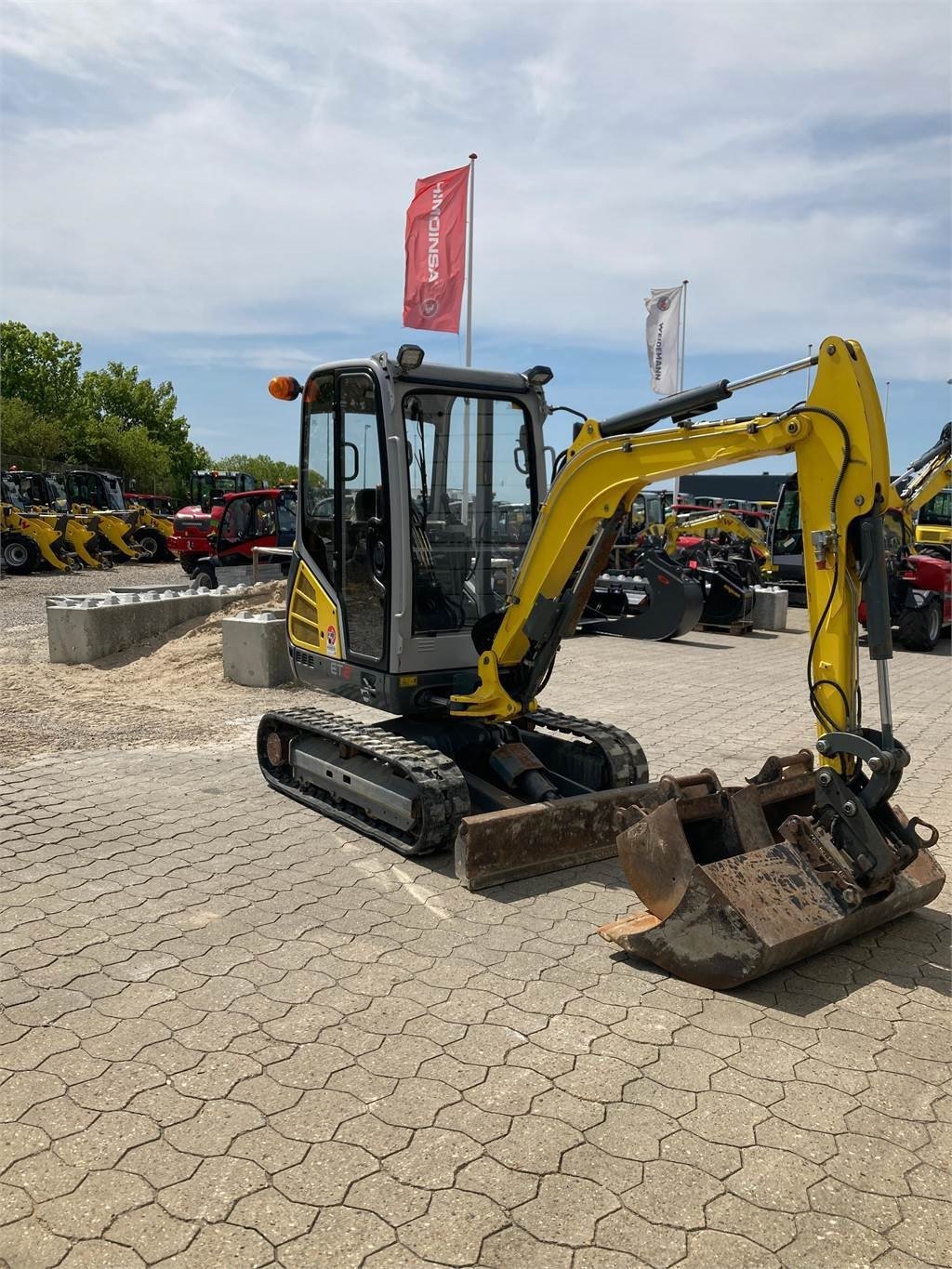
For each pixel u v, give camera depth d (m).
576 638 14.33
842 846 3.86
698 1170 2.70
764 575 17.23
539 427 5.70
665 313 21.88
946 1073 3.21
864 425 3.64
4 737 7.43
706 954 3.71
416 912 4.38
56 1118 2.85
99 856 4.96
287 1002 3.55
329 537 5.91
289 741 6.10
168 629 11.68
